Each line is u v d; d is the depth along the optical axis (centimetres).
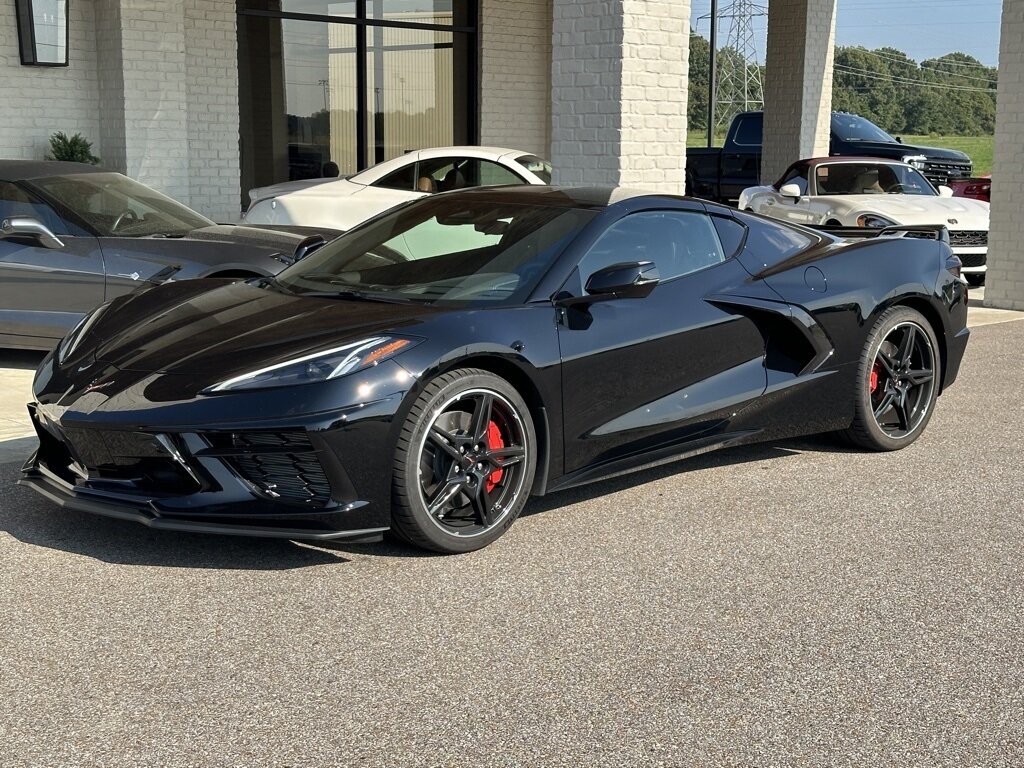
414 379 379
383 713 286
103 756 263
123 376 396
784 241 525
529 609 354
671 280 471
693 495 478
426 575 380
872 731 281
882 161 1311
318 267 474
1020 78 1018
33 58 1117
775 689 303
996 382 717
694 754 268
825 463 531
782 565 396
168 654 317
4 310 679
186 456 372
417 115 1523
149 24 1166
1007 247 1046
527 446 413
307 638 329
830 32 1641
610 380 437
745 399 488
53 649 319
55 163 755
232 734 274
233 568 383
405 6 1485
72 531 416
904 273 545
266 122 1384
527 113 1603
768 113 1670
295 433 367
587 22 820
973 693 303
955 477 508
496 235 458
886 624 347
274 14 1370
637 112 818
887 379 545
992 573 392
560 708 290
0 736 271
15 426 555
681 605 359
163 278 603
